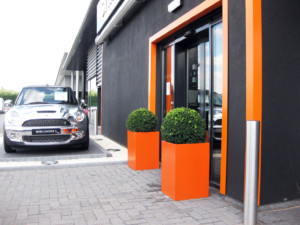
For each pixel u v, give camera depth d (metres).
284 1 3.44
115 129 9.20
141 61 6.92
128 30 7.92
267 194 3.36
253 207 2.82
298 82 3.51
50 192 4.11
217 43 4.33
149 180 4.78
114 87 9.39
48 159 6.09
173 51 5.71
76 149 7.42
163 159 4.09
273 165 3.38
